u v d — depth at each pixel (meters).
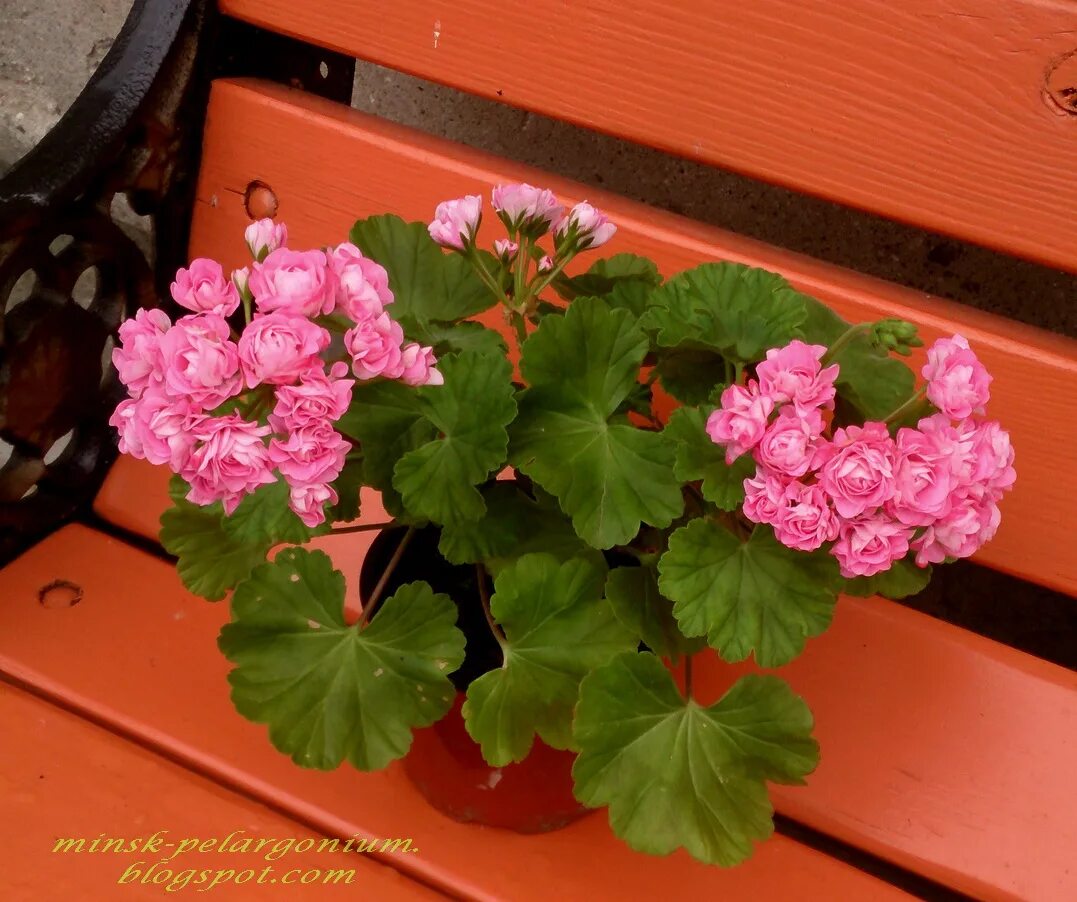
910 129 0.64
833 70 0.64
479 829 0.65
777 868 0.65
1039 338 0.66
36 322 0.71
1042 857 0.66
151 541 0.81
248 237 0.53
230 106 0.73
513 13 0.67
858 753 0.68
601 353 0.55
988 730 0.68
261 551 0.60
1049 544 0.68
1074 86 0.61
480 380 0.54
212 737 0.68
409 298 0.60
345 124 0.72
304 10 0.71
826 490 0.49
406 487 0.54
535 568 0.54
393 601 0.55
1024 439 0.66
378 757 0.55
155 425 0.48
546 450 0.55
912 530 0.50
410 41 0.70
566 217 0.62
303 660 0.55
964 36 0.62
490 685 0.55
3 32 0.99
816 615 0.53
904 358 0.67
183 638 0.72
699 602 0.53
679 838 0.54
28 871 0.62
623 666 0.54
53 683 0.69
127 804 0.65
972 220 0.64
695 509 0.58
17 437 0.73
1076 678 0.69
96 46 0.96
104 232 0.72
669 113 0.67
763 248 0.71
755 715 0.55
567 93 0.68
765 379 0.50
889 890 0.65
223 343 0.48
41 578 0.74
